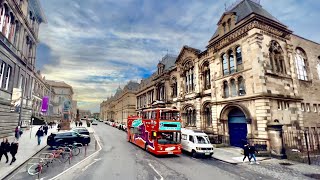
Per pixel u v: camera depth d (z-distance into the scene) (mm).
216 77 26906
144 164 15594
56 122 67688
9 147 14023
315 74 28031
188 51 34125
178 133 19875
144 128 22797
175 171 13672
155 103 42500
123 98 80812
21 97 27250
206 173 13328
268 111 19734
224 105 24828
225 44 25578
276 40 23125
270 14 25953
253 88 21062
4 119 24609
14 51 28125
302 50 27438
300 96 23234
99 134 38438
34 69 39500
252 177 12547
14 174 12086
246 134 22234
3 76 24578
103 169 13609
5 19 24984
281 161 17141
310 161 17047
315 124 25453
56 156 15281
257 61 20797
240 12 25312
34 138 26688
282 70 23125
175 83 39375
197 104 30328
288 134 20562
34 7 36906
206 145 18969
